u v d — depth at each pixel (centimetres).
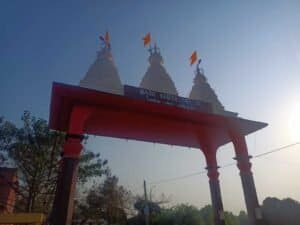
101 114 864
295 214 2667
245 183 935
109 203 2550
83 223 2250
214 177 1111
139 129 1027
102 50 939
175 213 3050
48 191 1789
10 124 1809
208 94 1050
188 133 1071
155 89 944
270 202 2864
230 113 1020
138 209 3534
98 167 2011
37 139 1769
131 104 821
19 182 1864
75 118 752
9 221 1027
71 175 667
